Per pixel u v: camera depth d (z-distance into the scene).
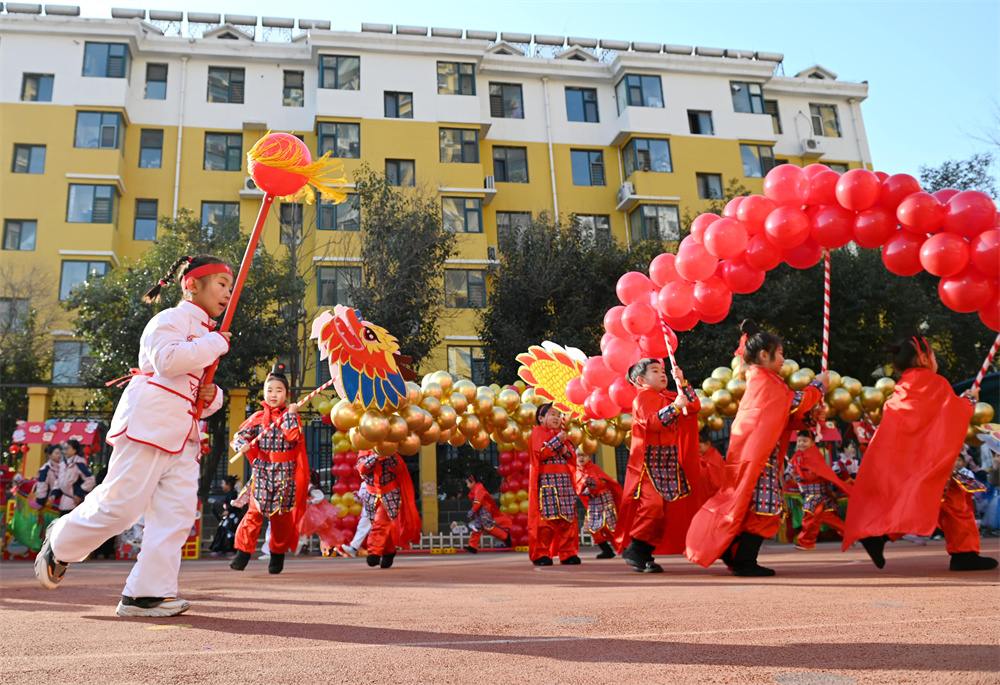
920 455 5.07
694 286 6.93
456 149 27.88
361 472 7.94
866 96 32.81
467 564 8.45
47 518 12.56
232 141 27.33
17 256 24.33
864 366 20.50
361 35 27.78
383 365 7.39
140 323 18.94
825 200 6.18
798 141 31.75
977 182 24.20
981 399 14.52
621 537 6.37
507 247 22.23
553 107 30.00
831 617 2.90
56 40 26.27
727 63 30.91
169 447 3.24
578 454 9.16
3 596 4.42
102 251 24.78
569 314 20.73
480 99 29.20
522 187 28.81
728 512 5.37
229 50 27.70
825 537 13.71
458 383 8.77
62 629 2.85
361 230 21.77
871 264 20.83
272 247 25.44
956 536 5.13
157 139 26.86
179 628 2.85
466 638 2.55
